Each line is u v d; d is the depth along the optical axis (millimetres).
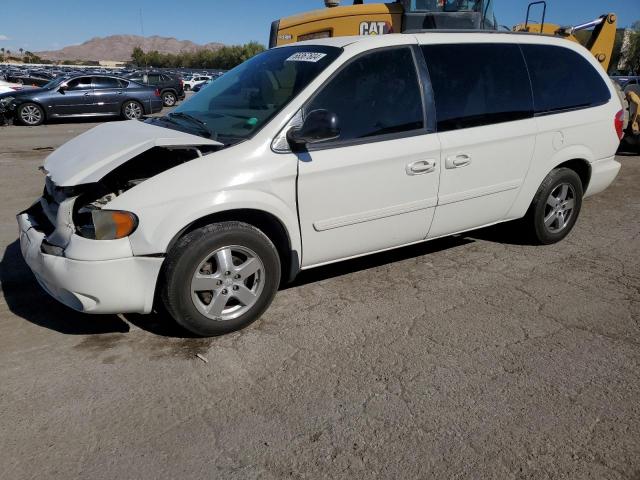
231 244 3236
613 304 3842
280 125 3369
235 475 2301
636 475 2301
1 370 3023
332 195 3533
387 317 3650
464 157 4039
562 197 4898
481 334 3432
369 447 2457
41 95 16125
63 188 3303
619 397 2807
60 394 2820
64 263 3020
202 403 2760
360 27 8086
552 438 2514
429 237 4207
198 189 3092
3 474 2291
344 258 3846
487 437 2520
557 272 4414
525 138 4375
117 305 3100
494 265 4555
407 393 2836
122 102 17328
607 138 5000
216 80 4535
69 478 2277
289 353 3213
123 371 3025
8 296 3941
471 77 4137
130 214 2980
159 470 2326
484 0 7781
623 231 5465
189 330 3275
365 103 3654
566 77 4746
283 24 8570
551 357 3172
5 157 9789
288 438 2514
